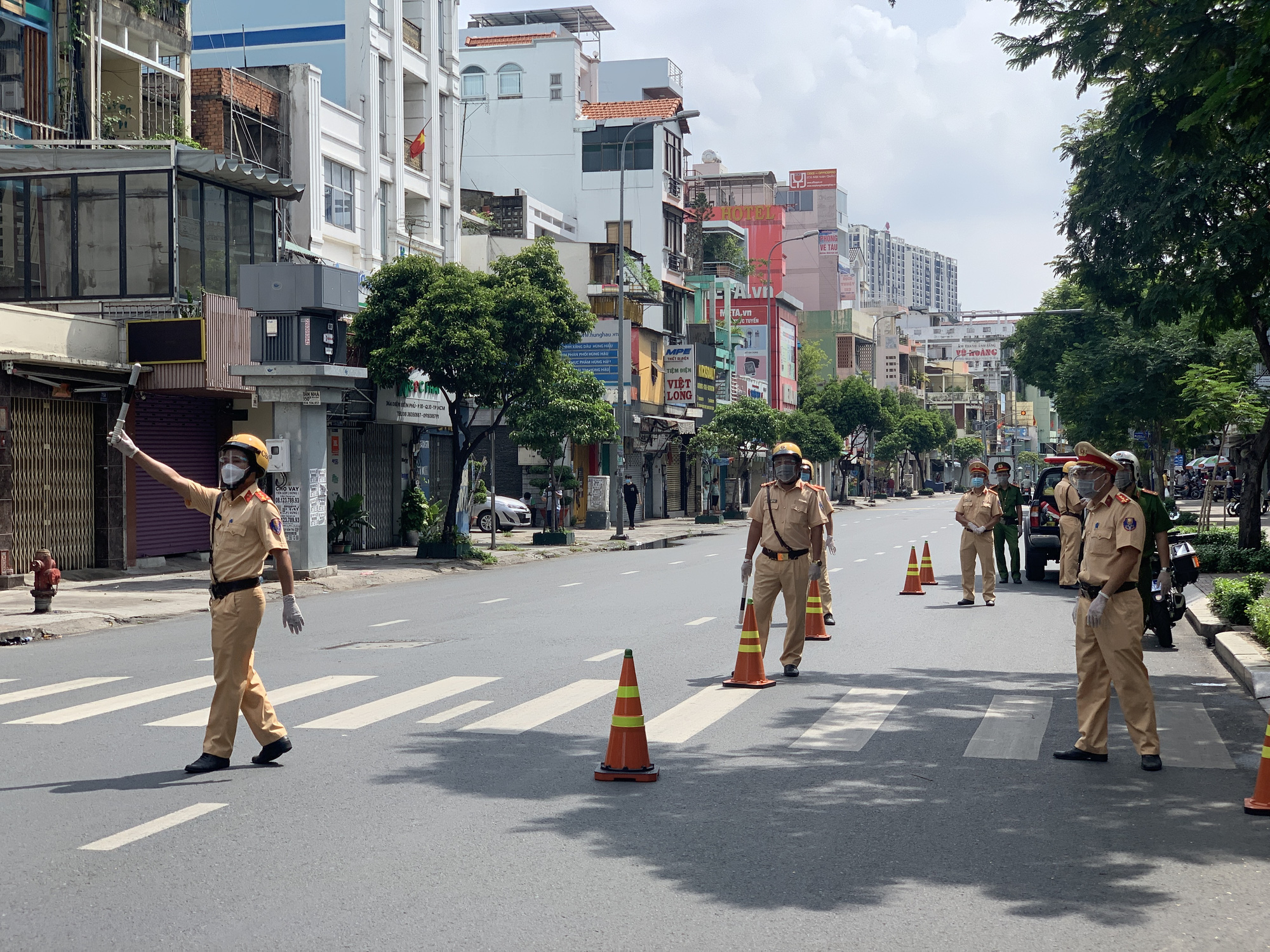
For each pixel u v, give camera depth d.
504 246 46.53
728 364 68.06
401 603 18.91
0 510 19.84
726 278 70.69
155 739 8.46
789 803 6.84
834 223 115.31
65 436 21.77
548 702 9.90
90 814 6.50
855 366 107.12
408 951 4.60
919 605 18.22
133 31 27.44
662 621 15.96
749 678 10.71
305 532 22.17
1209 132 10.45
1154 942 4.76
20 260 23.50
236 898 5.18
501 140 61.69
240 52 37.00
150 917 4.94
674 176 62.72
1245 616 14.45
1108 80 13.23
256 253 25.95
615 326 45.62
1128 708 7.87
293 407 22.22
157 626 16.25
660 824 6.38
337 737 8.51
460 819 6.45
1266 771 6.71
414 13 39.66
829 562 27.34
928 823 6.46
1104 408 35.38
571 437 34.97
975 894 5.30
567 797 6.92
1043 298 51.25
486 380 27.30
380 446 31.02
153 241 23.27
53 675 11.52
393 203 37.44
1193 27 9.79
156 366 22.45
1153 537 9.98
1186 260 18.14
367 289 30.97
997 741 8.58
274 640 14.11
